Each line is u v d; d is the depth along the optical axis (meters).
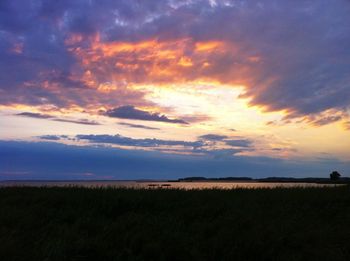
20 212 10.73
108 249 8.21
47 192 15.02
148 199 13.19
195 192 16.06
